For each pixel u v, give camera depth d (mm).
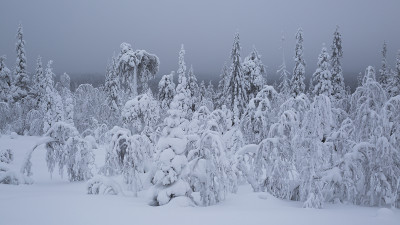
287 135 13742
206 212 9938
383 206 12492
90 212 9766
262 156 13969
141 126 17312
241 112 31453
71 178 19562
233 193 13898
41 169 25000
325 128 12008
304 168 12109
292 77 38656
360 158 12484
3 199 11625
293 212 10016
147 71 23203
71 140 19312
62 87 57906
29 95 50281
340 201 12719
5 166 17750
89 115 48812
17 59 49688
